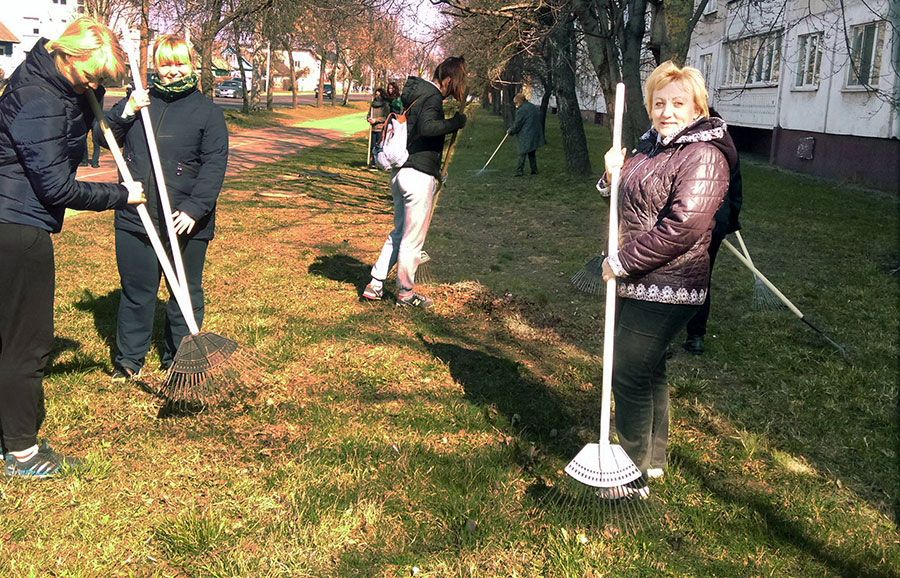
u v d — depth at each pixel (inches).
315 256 312.2
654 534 118.6
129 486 126.6
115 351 187.2
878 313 245.8
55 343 190.1
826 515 126.1
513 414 163.0
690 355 205.9
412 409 162.1
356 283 268.1
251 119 1368.1
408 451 142.0
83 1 931.3
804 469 143.2
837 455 149.5
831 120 676.1
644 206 116.4
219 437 145.5
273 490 126.8
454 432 152.6
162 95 158.7
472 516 121.0
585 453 117.5
